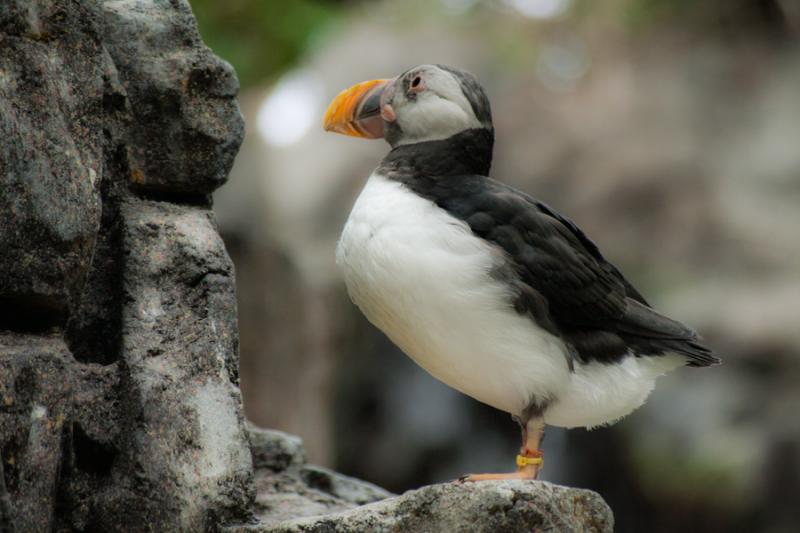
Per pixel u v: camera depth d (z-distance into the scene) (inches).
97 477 234.2
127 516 230.1
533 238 264.4
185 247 250.4
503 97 794.8
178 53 261.3
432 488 227.5
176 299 246.8
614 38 826.8
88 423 231.8
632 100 785.6
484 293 249.8
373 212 258.8
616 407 277.3
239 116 267.0
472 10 855.7
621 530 709.3
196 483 232.7
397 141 281.4
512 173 767.7
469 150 275.6
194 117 260.7
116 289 245.3
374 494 318.7
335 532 226.5
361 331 751.7
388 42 803.4
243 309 706.2
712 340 686.5
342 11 837.2
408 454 749.3
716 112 769.6
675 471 686.5
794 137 745.0
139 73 256.8
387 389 755.4
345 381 750.5
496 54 816.3
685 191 733.9
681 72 794.2
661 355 287.1
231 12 661.3
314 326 715.4
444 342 254.7
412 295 251.3
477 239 255.1
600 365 273.0
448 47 812.6
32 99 219.5
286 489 307.9
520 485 225.9
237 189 750.5
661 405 698.8
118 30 256.8
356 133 286.7
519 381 258.1
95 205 227.6
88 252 227.0
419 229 253.3
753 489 666.2
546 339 258.1
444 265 249.6
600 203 743.7
